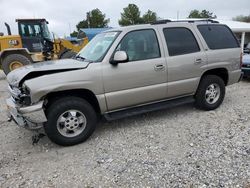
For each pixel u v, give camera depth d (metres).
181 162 3.41
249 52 10.16
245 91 7.29
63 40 12.79
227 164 3.30
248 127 4.50
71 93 4.10
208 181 2.96
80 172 3.32
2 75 13.24
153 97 4.68
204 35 5.21
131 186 2.96
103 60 4.16
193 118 5.07
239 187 2.83
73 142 4.09
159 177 3.10
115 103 4.32
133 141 4.15
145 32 4.55
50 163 3.59
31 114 3.69
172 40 4.79
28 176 3.28
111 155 3.72
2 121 5.36
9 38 11.40
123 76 4.26
